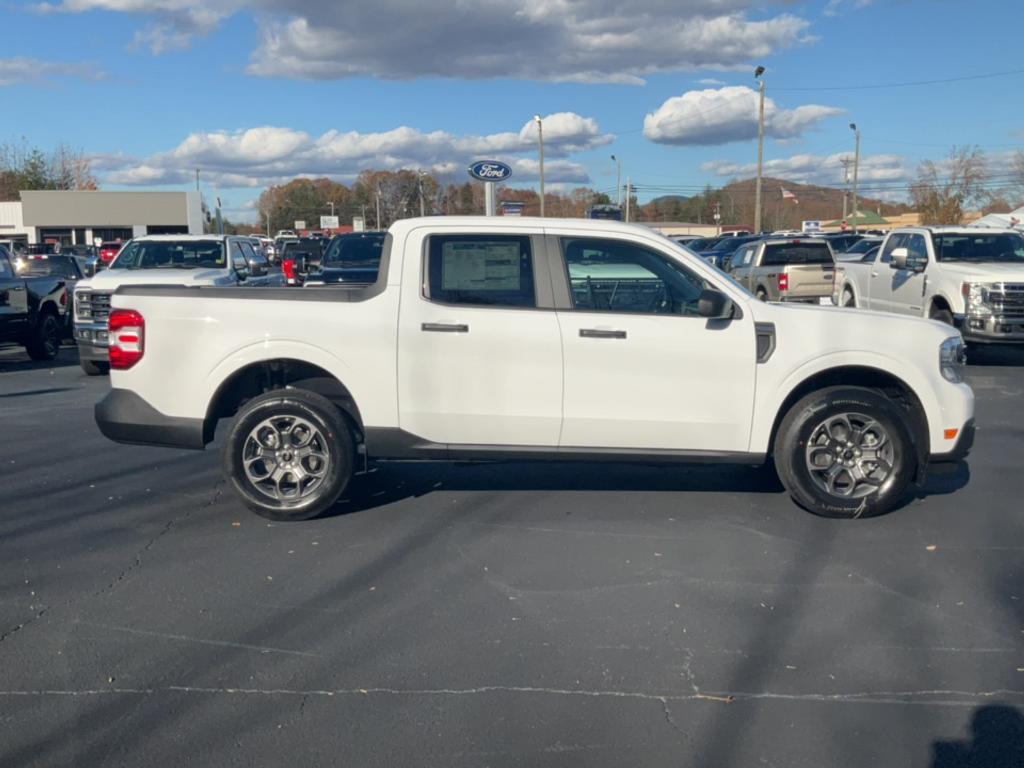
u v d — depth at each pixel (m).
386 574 5.70
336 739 3.87
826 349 6.61
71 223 73.19
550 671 4.46
